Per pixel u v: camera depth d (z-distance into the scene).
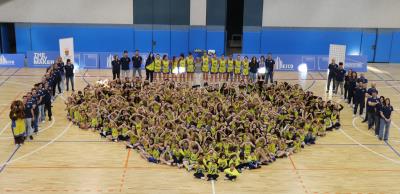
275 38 38.94
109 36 38.84
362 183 18.25
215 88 26.91
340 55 33.66
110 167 19.20
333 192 17.48
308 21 38.50
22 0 37.91
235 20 45.62
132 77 29.88
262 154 19.56
